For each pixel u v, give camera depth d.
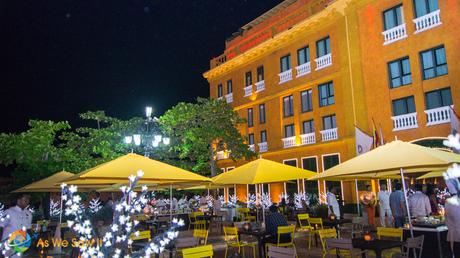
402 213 13.27
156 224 16.75
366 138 21.20
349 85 24.22
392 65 22.30
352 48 24.23
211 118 28.02
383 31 22.64
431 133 19.83
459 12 19.28
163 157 26.42
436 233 9.71
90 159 24.47
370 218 17.08
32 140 24.11
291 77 28.89
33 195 19.62
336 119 25.30
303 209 20.28
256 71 32.50
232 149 28.34
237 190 34.25
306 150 27.47
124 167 9.16
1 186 21.84
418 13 21.22
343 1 24.58
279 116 29.98
